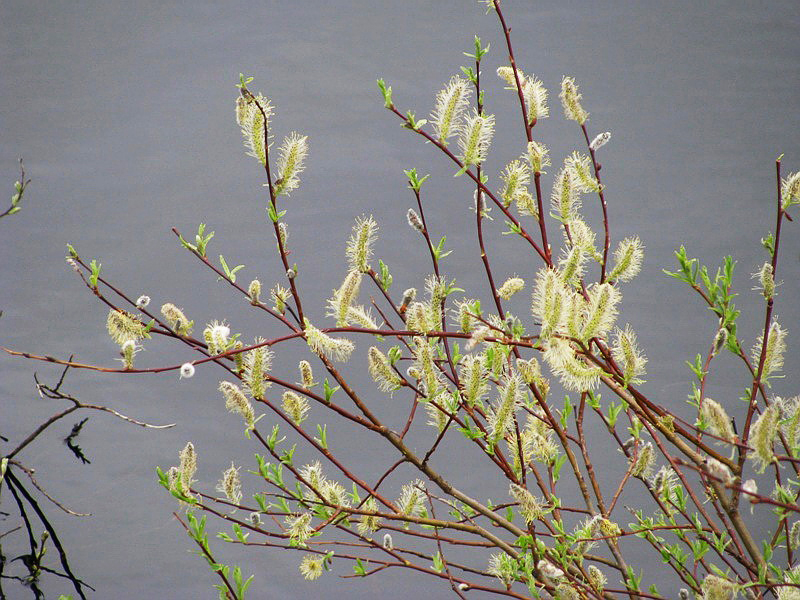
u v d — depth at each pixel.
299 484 2.41
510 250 4.12
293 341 3.68
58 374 3.52
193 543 2.94
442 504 3.01
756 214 4.43
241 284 3.99
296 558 2.93
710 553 2.87
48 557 2.89
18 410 3.33
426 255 4.12
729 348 2.30
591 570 2.37
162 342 3.70
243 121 2.31
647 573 2.85
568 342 2.27
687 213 4.44
